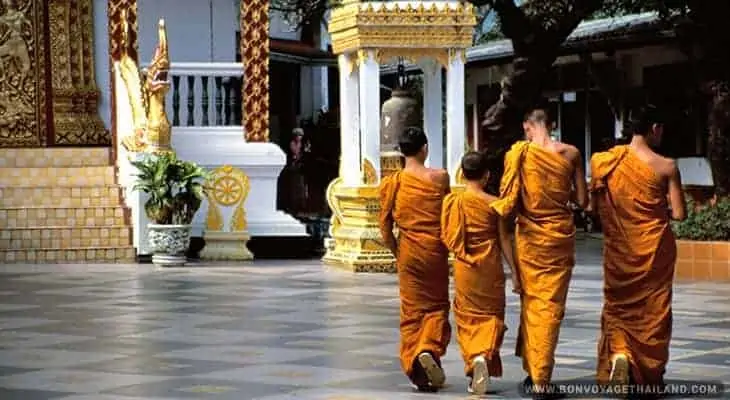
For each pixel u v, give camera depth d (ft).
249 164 93.91
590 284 77.77
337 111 130.11
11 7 98.02
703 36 94.68
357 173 85.05
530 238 44.86
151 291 73.77
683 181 115.75
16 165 95.76
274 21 136.36
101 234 89.97
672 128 116.37
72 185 93.04
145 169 86.12
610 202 45.52
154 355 53.26
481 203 45.42
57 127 98.48
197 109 98.27
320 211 122.62
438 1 82.28
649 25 109.60
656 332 45.16
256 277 80.64
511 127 103.86
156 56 90.63
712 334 58.03
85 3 99.25
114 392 46.14
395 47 81.56
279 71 138.21
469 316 45.62
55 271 83.97
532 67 100.89
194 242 92.27
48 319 63.26
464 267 45.44
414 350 46.21
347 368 50.29
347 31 82.48
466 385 47.16
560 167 44.78
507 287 74.74
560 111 131.95
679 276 80.28
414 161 47.55
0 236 88.84
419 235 46.52
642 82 119.55
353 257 83.05
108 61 99.66
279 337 57.52
